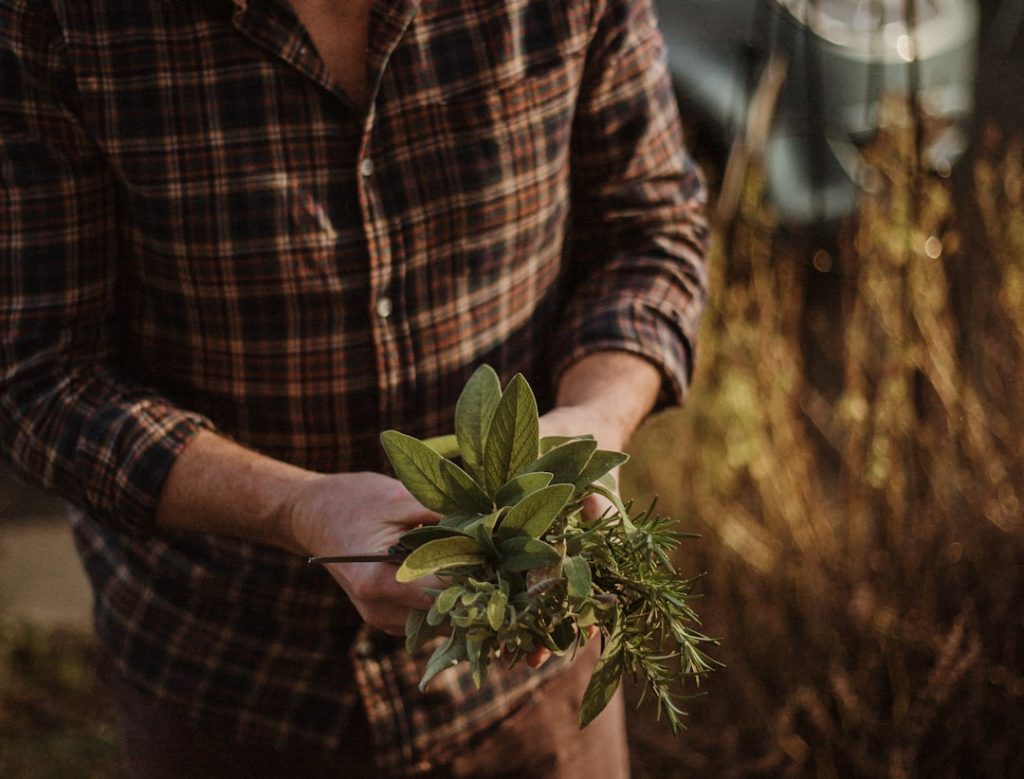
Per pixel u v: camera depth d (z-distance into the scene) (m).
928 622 1.94
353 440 1.17
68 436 1.10
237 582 1.20
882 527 2.02
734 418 2.03
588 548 0.86
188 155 1.06
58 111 1.05
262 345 1.13
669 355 1.26
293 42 1.04
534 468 0.86
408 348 1.16
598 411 1.16
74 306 1.11
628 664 0.87
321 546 0.99
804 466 2.08
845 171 3.02
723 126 3.34
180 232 1.08
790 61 3.15
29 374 1.10
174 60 1.04
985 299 2.14
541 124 1.16
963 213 2.24
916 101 1.95
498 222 1.16
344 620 1.21
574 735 1.35
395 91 1.09
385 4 1.05
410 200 1.12
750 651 2.04
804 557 2.04
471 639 0.79
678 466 2.15
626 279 1.31
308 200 1.08
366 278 1.12
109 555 1.28
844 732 1.93
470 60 1.11
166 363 1.17
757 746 2.03
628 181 1.30
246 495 1.05
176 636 1.24
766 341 2.09
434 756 1.24
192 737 1.25
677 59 3.45
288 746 1.23
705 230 1.37
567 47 1.17
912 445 2.00
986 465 2.02
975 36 3.46
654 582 0.86
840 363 2.37
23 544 3.16
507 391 0.84
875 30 2.91
